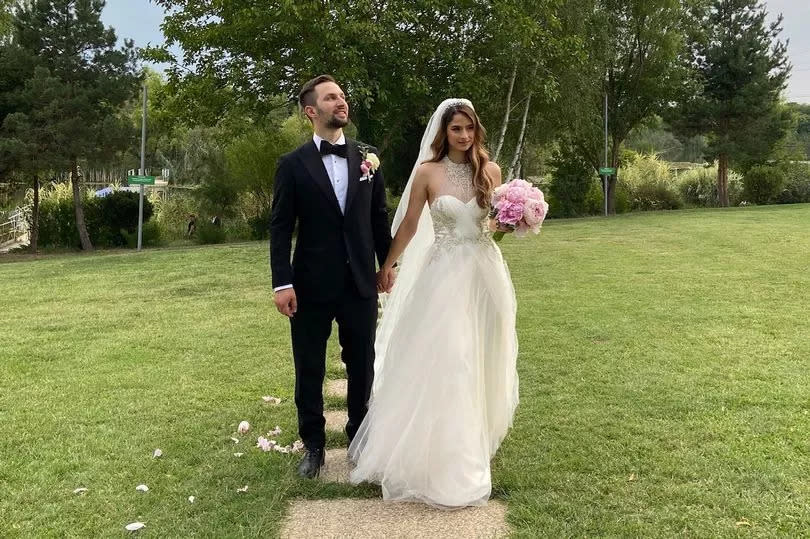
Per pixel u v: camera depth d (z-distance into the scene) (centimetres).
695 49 2941
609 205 2856
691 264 1059
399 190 2531
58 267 1244
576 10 1931
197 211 2583
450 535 268
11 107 2005
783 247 1234
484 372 329
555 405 423
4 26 2203
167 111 1772
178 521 283
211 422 407
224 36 1559
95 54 2061
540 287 880
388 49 1521
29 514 290
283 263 318
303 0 1398
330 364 546
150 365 542
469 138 321
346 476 328
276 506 295
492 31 1614
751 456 336
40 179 2417
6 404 443
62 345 611
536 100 2034
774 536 261
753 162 3175
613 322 658
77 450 363
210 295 888
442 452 295
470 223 323
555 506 289
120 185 2877
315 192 319
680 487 304
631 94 2800
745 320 653
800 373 477
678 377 474
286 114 2733
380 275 352
